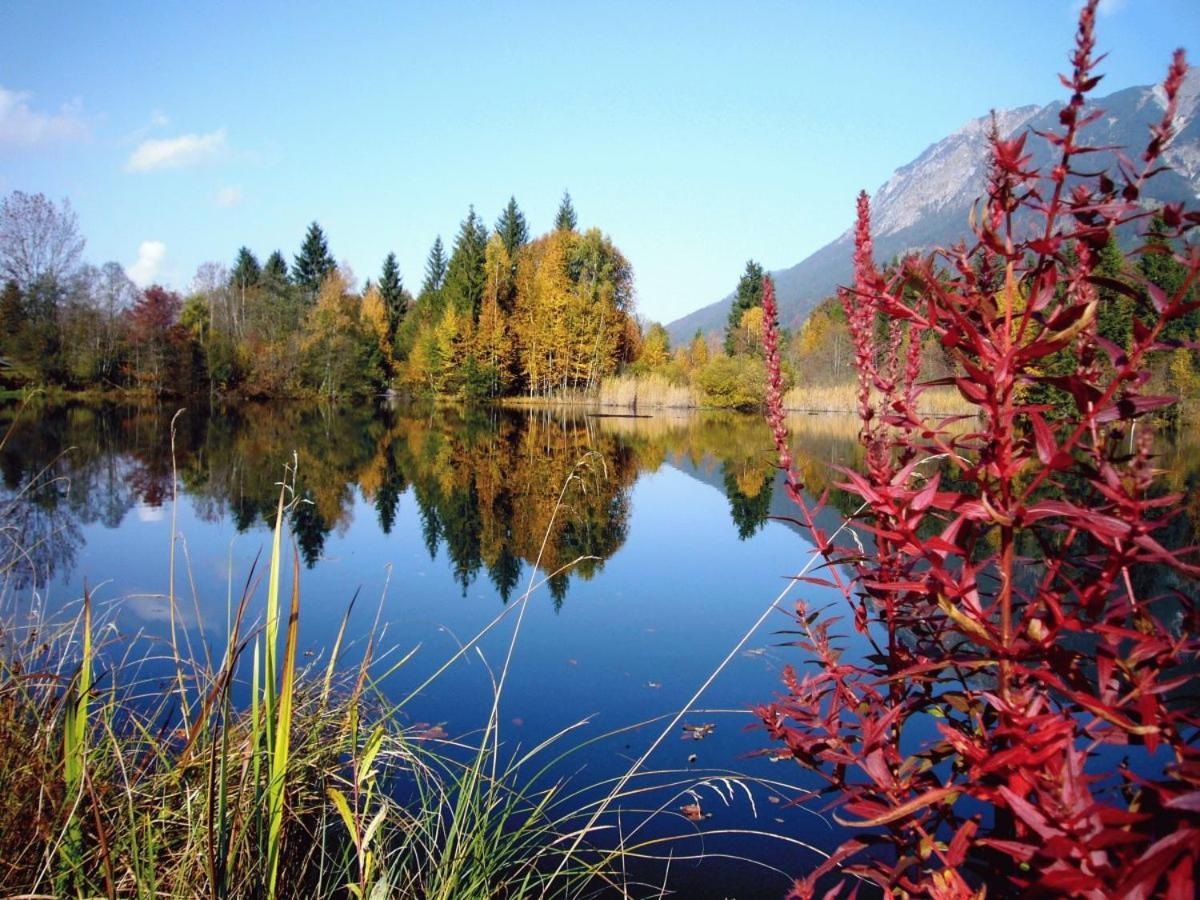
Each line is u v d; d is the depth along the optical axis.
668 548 8.19
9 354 20.83
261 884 1.97
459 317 45.09
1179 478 10.14
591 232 45.06
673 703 4.14
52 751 2.08
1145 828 1.12
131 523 8.64
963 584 1.24
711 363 38.91
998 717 1.38
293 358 37.97
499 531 8.99
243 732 2.70
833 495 10.70
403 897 2.38
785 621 5.50
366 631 5.23
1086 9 1.14
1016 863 1.30
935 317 1.28
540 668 4.64
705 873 2.69
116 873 1.97
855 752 1.50
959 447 1.35
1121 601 1.25
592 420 31.55
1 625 2.45
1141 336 1.12
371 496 11.27
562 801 3.16
